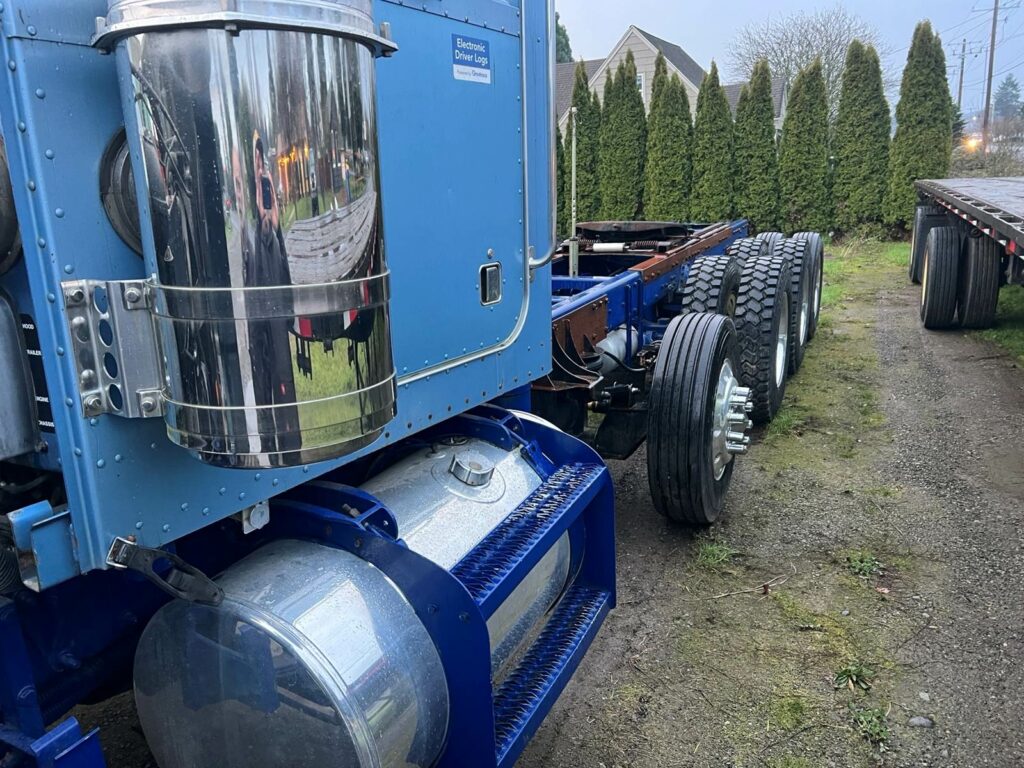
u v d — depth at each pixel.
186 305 1.19
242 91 1.13
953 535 3.72
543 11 2.42
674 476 3.38
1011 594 3.20
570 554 2.40
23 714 1.42
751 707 2.61
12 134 1.15
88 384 1.23
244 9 1.10
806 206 16.67
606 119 17.73
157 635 1.58
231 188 1.15
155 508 1.36
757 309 4.89
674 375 3.32
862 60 15.90
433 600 1.62
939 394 5.90
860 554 3.55
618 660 2.87
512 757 1.79
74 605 1.56
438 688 1.64
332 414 1.26
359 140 1.26
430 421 2.10
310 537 1.71
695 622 3.09
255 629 1.46
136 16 1.11
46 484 1.46
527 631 2.12
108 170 1.26
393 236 1.90
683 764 2.38
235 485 1.51
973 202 7.36
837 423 5.36
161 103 1.14
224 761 1.57
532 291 2.57
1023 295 9.31
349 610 1.54
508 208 2.36
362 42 1.26
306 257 1.20
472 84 2.13
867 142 16.08
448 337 2.14
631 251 5.73
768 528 3.84
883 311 9.38
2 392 1.30
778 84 32.69
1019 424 5.14
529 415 2.58
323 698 1.42
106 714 2.58
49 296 1.20
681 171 17.08
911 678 2.73
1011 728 2.48
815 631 3.01
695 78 35.41
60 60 1.19
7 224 1.20
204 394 1.21
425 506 2.01
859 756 2.39
